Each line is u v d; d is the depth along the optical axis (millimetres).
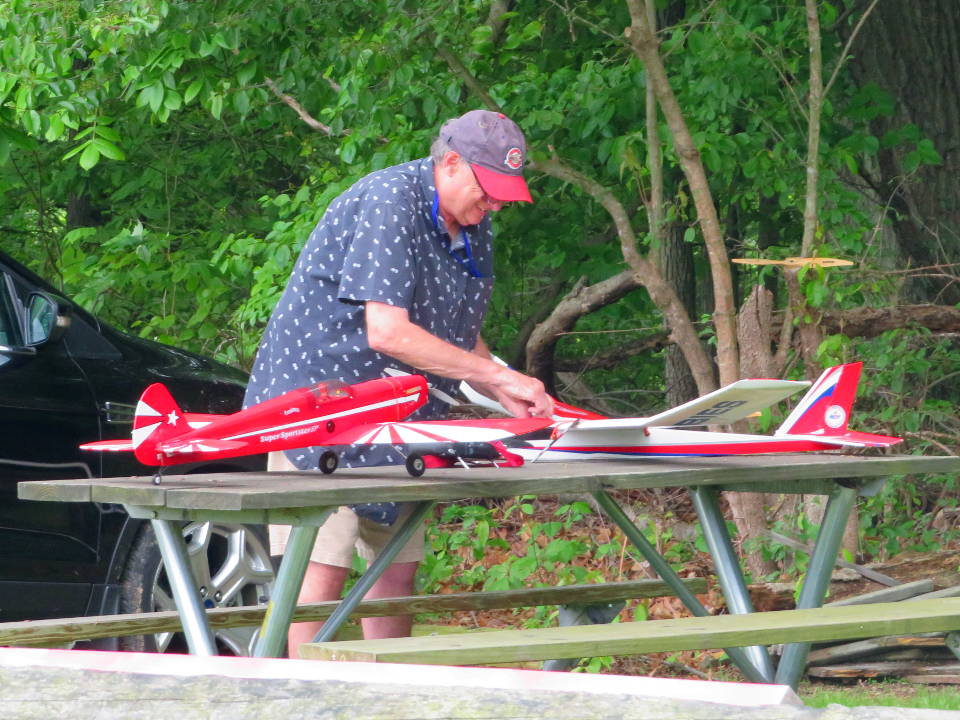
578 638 10320
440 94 28016
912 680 19875
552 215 36875
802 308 24281
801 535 23781
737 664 13500
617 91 29984
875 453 26938
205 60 28578
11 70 25609
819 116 25547
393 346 12758
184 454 10844
